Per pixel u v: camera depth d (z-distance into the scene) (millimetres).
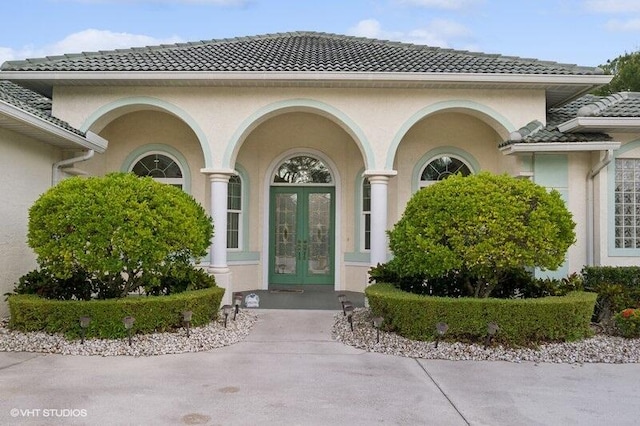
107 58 11039
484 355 6801
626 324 7488
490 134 12070
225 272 10375
